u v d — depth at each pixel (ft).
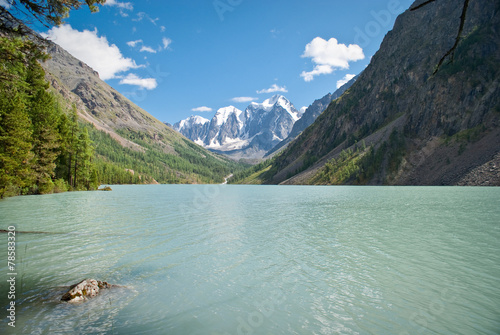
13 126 150.00
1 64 63.77
